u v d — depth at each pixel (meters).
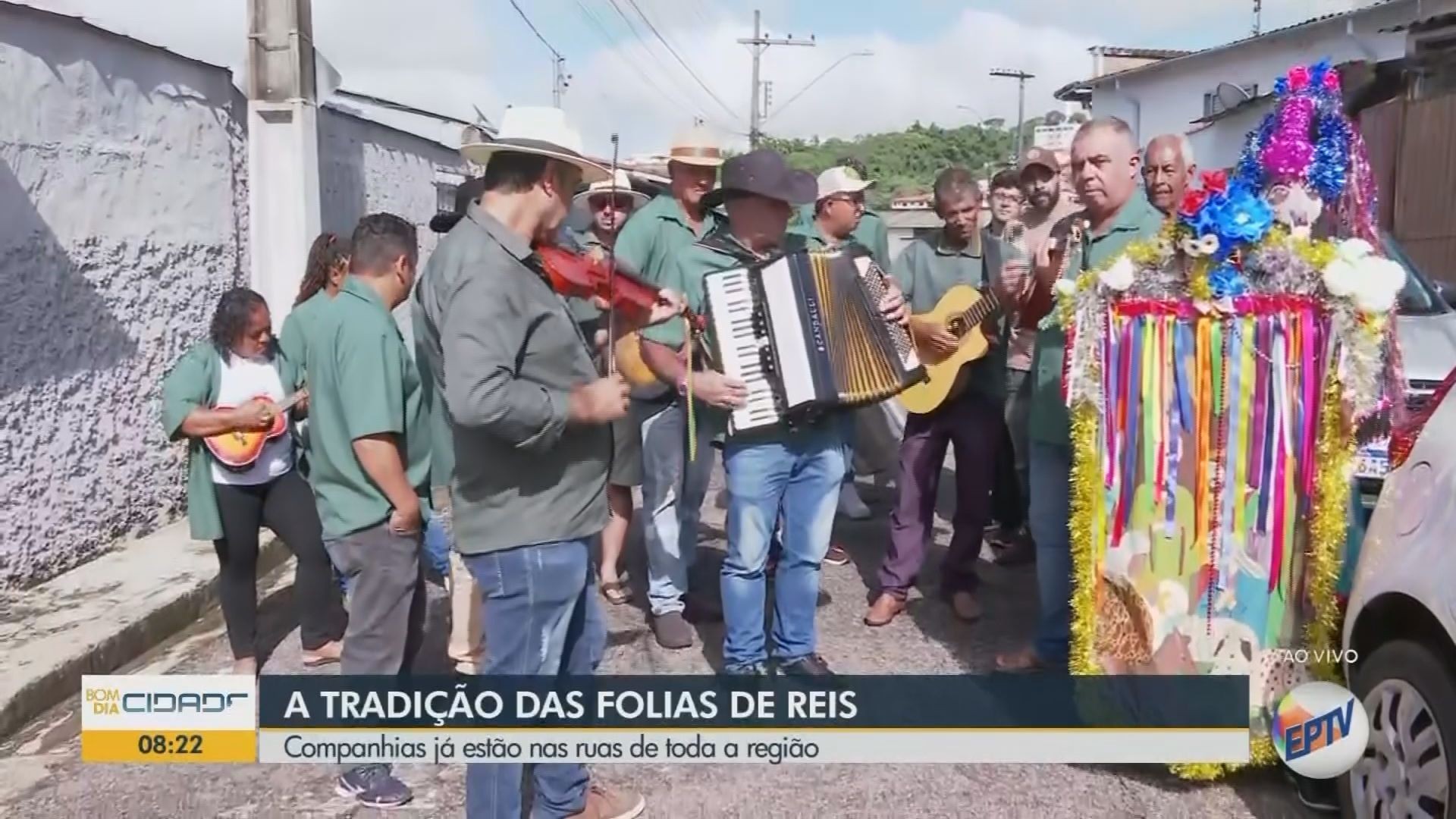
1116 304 3.80
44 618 5.36
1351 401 3.56
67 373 6.09
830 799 3.90
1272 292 3.67
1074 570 4.08
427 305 3.24
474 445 3.15
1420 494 3.30
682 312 3.60
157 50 6.82
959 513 5.57
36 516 5.86
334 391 3.79
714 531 7.33
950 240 5.88
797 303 4.25
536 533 3.18
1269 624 3.79
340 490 3.86
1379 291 3.49
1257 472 3.74
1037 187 6.43
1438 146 11.13
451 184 12.94
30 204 5.78
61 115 6.01
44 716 4.64
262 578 6.58
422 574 4.18
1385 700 3.31
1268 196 3.78
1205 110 20.95
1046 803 3.83
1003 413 5.55
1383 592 3.32
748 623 4.57
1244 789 3.91
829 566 6.59
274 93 7.83
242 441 4.68
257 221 7.93
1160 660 3.87
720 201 4.58
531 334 3.09
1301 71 3.79
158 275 6.91
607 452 3.33
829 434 4.47
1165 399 3.79
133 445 6.71
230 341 4.74
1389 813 3.27
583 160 3.16
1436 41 11.76
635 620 5.68
